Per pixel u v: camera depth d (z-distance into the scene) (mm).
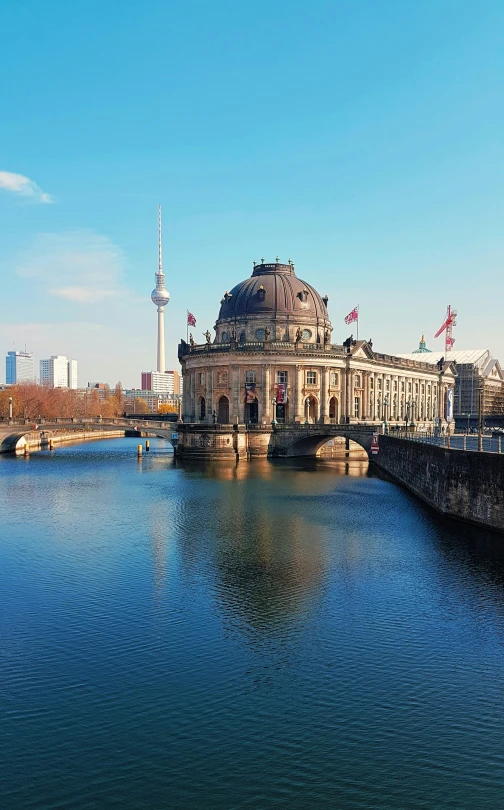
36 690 24984
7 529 53188
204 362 127000
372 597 35219
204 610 33375
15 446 131500
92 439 191875
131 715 23188
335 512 59781
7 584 37875
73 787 19375
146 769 20188
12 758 20766
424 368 176125
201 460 111312
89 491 74688
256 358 121250
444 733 22016
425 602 34344
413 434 95188
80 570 40719
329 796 18938
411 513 59031
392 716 23062
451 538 48344
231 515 58656
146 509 62188
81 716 23141
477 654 28000
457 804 18578
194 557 43688
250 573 39875
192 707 23688
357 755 20797
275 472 93625
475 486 52125
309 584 37500
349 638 29750
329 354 125188
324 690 24891
